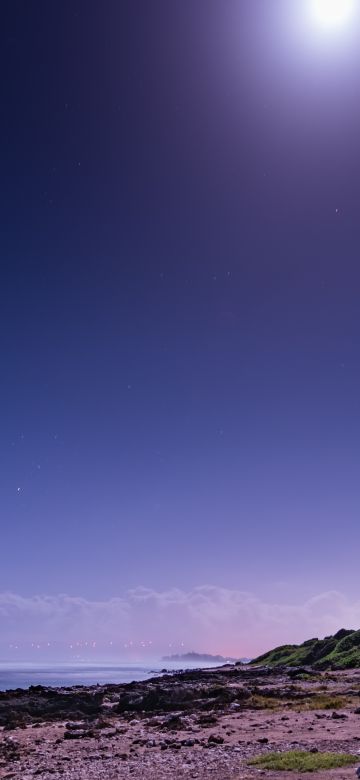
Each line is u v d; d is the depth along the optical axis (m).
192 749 24.75
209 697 43.06
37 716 40.84
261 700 41.03
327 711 33.38
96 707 42.47
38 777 21.02
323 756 19.66
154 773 20.25
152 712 39.94
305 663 88.25
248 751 23.03
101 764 23.00
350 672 67.00
